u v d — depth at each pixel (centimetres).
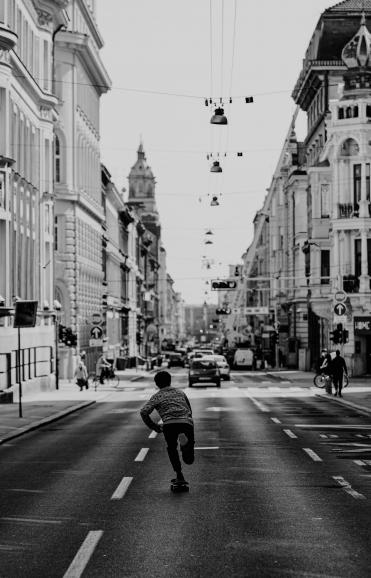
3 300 4134
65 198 6788
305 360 8350
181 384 6353
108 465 1959
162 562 1062
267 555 1093
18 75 4541
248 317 15550
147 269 16075
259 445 2309
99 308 8412
